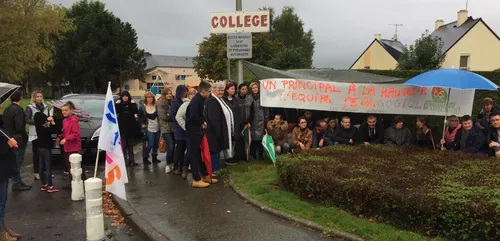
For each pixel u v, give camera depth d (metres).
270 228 4.68
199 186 6.56
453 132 7.92
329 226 4.54
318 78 9.87
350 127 8.42
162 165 8.62
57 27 24.59
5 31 21.95
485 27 30.42
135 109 8.57
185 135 7.37
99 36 51.81
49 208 5.86
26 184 7.22
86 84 55.44
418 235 4.16
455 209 3.98
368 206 4.78
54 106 7.23
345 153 6.78
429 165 5.87
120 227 5.12
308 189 5.50
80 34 51.38
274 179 6.64
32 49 23.75
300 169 5.67
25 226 5.10
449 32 33.78
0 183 4.51
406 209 4.34
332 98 8.78
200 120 6.49
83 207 5.92
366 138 8.41
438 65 22.98
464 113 8.70
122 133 8.36
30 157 10.05
